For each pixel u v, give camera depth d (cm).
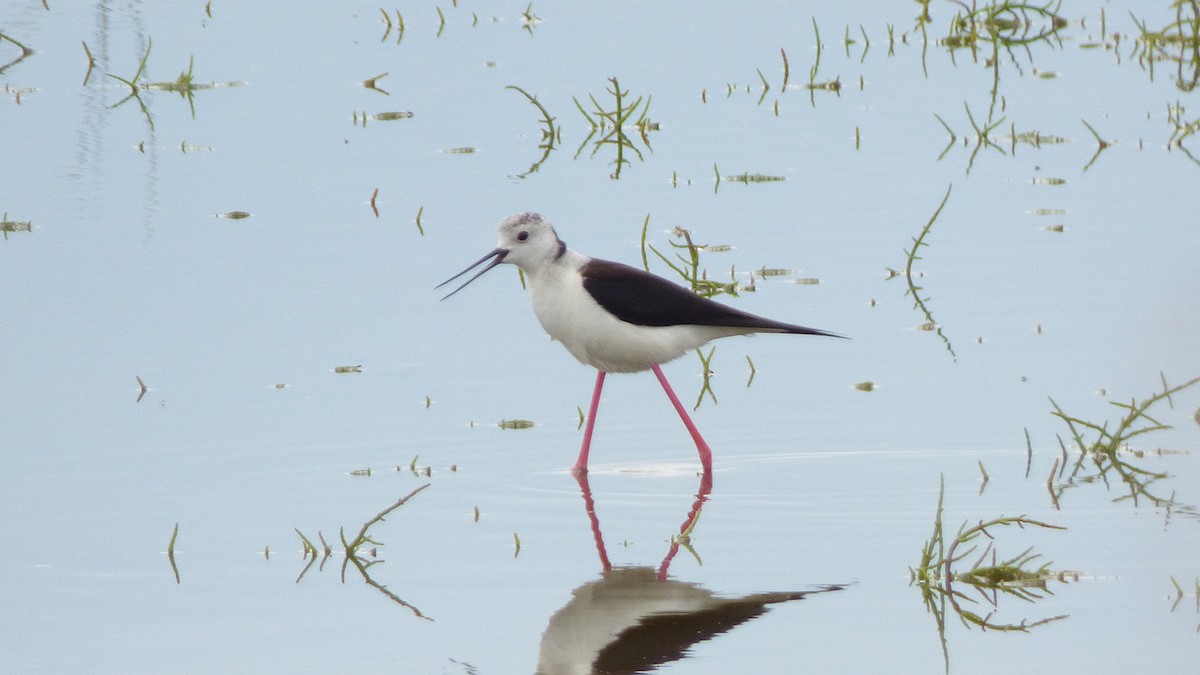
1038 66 2106
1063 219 1547
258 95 2019
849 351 1273
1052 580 870
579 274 1119
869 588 871
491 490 1044
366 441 1125
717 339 1266
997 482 1021
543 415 1180
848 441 1106
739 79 2072
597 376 1166
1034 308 1334
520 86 2044
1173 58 2103
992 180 1678
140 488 1044
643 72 2102
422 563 927
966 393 1180
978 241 1502
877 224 1559
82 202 1642
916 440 1101
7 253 1499
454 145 1831
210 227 1570
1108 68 2081
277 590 890
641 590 878
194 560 933
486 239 1530
